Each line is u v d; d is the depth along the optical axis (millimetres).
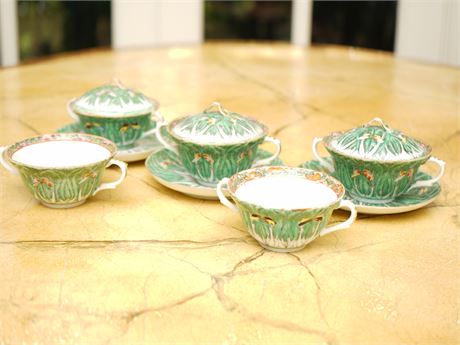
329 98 1322
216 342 547
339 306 595
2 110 1162
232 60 1695
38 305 582
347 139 785
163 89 1351
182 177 837
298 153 986
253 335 555
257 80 1463
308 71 1579
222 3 2344
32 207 769
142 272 636
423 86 1447
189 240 703
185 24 2295
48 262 648
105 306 583
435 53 2291
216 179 805
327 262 666
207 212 774
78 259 655
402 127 1138
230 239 707
